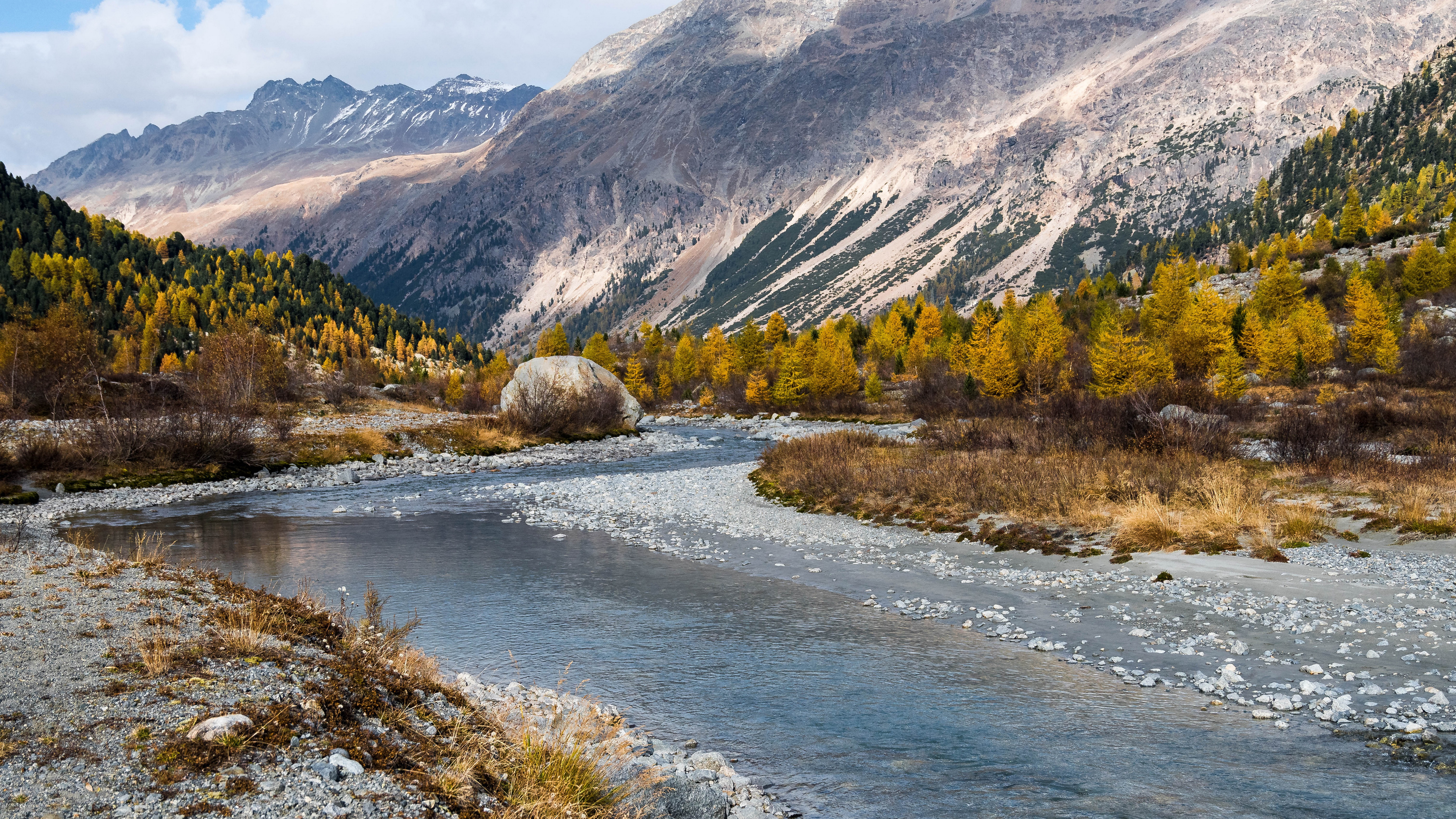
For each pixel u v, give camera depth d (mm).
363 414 65688
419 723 7223
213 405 49344
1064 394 51375
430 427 51812
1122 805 6648
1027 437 35906
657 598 15211
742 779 7258
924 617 13664
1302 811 6406
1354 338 61688
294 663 8070
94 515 26531
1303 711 8805
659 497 30328
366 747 6199
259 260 168625
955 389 76812
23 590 10438
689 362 111000
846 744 8289
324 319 142500
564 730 7180
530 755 6484
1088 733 8406
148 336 104125
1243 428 39500
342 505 29344
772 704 9555
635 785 6301
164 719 6184
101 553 14383
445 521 25312
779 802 6926
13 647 7738
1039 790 7035
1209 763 7492
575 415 58812
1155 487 22453
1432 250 83562
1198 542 17859
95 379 52781
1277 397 55312
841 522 24047
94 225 148875
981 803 6805
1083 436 34000
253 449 38656
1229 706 9086
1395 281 90062
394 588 15992
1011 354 72125
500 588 16078
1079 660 11047
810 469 31078
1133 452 30250
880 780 7367
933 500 24500
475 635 12656
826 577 17031
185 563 18438
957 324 112062
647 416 95938
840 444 38062
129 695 6641
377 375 113562
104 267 133250
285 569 17875
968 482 25062
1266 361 62469
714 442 60562
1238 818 6320
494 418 56906
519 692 9617
